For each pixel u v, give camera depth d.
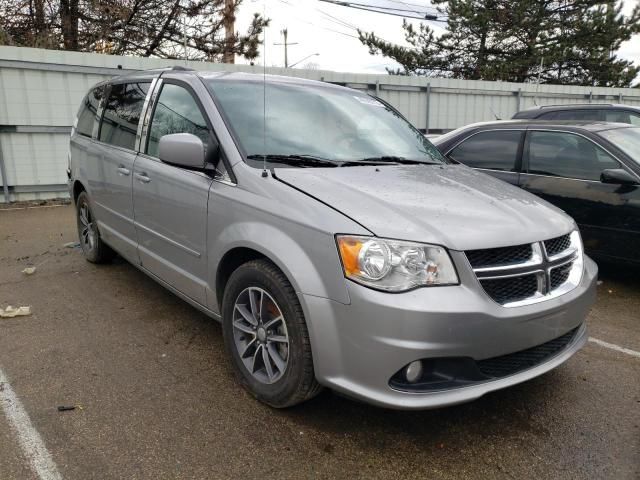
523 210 2.86
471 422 2.80
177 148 3.03
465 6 24.31
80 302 4.34
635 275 5.46
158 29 16.25
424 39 26.38
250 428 2.68
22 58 8.77
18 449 2.47
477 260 2.42
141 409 2.82
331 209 2.52
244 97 3.46
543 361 2.69
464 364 2.38
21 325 3.87
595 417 2.86
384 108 4.34
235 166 2.99
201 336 3.73
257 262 2.77
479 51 25.72
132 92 4.34
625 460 2.51
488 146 5.80
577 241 2.96
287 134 3.32
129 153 4.07
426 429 2.72
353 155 3.40
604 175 4.72
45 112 9.13
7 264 5.41
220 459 2.44
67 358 3.37
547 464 2.47
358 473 2.38
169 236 3.54
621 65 25.83
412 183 2.99
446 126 13.55
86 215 5.30
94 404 2.86
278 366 2.74
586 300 2.85
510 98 14.47
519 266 2.51
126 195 4.07
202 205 3.13
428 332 2.26
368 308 2.29
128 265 5.37
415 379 2.34
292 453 2.50
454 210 2.65
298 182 2.78
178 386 3.06
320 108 3.72
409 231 2.38
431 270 2.33
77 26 15.62
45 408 2.81
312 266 2.46
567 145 5.19
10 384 3.04
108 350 3.50
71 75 9.25
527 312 2.46
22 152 9.09
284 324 2.64
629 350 3.71
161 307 4.25
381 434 2.67
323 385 2.54
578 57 25.27
